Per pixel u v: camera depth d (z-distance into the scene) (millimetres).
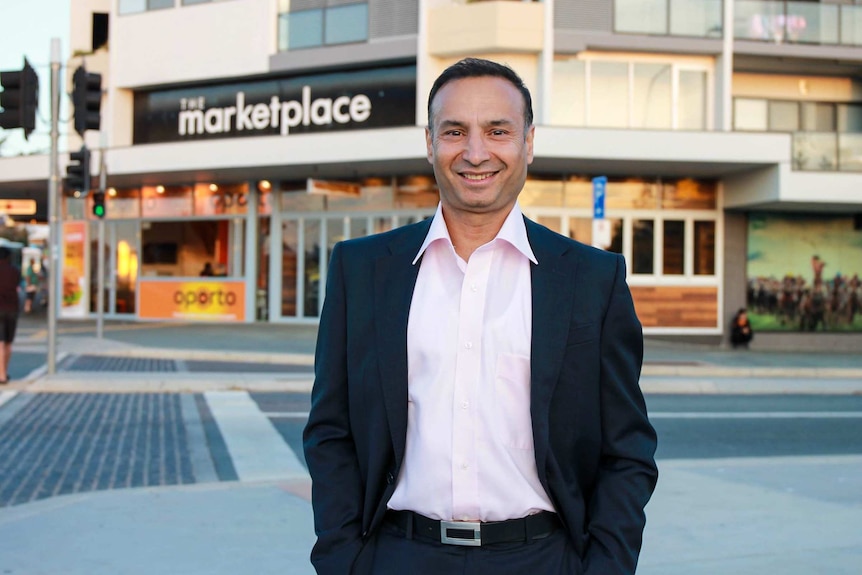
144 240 27609
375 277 2072
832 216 23688
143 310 27531
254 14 24562
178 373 14469
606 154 20594
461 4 22578
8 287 12828
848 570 4504
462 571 1951
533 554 1967
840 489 6449
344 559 2000
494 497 1953
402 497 2006
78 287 28594
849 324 23641
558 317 1966
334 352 2111
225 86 25641
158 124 26594
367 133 21422
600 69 22719
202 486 6531
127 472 7344
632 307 2053
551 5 21969
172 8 25719
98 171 24703
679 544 4980
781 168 20891
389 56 22953
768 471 7164
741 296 23328
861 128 25172
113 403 11586
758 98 24703
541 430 1927
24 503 6285
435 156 2049
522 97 2062
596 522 1966
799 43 22766
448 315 1993
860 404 12742
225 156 23047
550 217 22938
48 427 9570
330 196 25062
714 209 23375
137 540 5074
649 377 15711
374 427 2008
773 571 4484
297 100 24719
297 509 5816
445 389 1967
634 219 23188
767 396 13766
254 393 12922
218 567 4590
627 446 2014
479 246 2029
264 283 26016
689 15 22453
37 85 12680
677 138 20766
